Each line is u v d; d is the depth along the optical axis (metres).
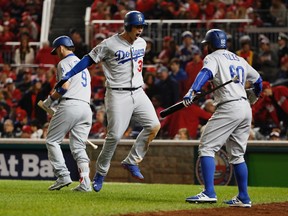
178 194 34.53
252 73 29.38
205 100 59.56
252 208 27.78
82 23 78.44
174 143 50.72
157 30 69.88
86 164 34.44
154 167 50.97
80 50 68.25
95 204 27.05
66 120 34.12
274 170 49.34
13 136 59.88
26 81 66.75
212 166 28.38
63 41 34.31
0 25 77.12
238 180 28.45
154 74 61.38
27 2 80.25
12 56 73.56
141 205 27.14
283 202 31.41
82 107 34.25
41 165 51.44
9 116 62.69
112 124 31.50
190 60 65.25
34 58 72.00
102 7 74.31
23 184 41.19
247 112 28.53
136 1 75.25
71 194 32.16
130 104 31.48
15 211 24.05
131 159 32.31
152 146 51.00
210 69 28.19
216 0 71.56
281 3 71.06
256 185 49.59
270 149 49.28
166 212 24.89
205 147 28.42
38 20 79.06
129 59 31.27
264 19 70.50
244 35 67.94
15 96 65.81
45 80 64.31
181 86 61.25
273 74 63.06
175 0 74.38
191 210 25.80
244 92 28.75
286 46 64.06
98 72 65.06
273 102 57.00
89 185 34.28
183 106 28.08
